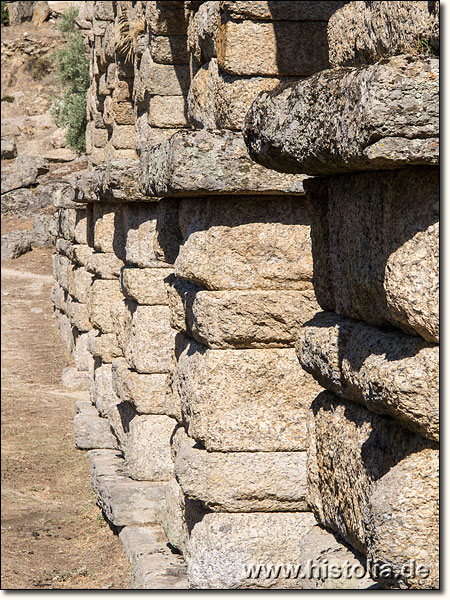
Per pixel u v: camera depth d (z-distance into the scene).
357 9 3.46
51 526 9.33
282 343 5.30
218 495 5.36
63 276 19.72
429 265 2.70
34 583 7.57
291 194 5.06
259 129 3.36
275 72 5.35
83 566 7.94
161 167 5.12
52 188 32.84
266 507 5.43
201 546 5.48
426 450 2.84
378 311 3.18
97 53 12.59
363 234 3.21
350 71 2.84
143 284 8.43
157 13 7.96
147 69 8.28
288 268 5.23
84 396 16.05
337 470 3.49
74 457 11.91
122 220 9.11
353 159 2.71
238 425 5.30
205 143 4.88
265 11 5.28
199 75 5.96
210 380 5.27
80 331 16.83
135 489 8.47
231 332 5.21
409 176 2.83
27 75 44.03
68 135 29.42
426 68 2.54
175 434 6.35
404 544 2.78
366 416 3.30
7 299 24.92
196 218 5.38
